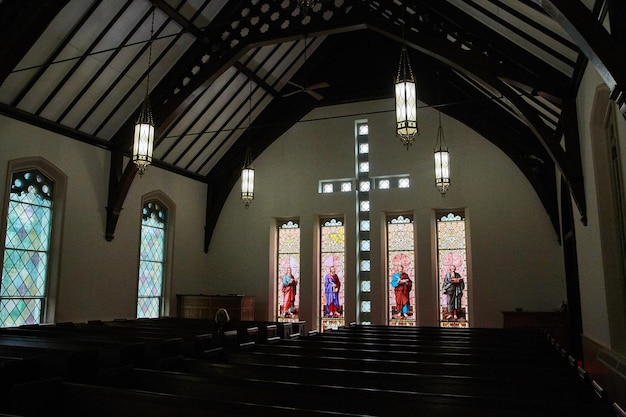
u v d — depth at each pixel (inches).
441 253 546.3
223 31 450.6
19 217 410.3
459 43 382.0
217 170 625.0
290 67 581.0
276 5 433.1
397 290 554.6
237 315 542.6
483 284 515.5
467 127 541.3
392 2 403.5
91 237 466.0
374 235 560.1
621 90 183.6
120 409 159.9
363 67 579.8
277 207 600.7
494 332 396.2
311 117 603.5
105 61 421.7
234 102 558.9
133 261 510.6
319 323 576.1
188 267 587.5
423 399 150.9
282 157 607.8
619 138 246.2
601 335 298.8
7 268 397.4
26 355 206.1
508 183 521.0
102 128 473.7
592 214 306.5
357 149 585.9
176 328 392.2
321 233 594.6
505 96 360.2
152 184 539.2
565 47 302.2
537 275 499.2
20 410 160.2
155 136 461.1
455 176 539.5
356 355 265.4
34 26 337.7
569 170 334.3
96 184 474.6
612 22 190.5
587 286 340.5
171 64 467.2
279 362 242.5
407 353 259.8
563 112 341.7
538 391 169.8
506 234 514.6
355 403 156.8
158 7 410.0
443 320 533.6
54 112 426.3
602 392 148.9
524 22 311.4
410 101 299.3
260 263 597.0
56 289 429.1
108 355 230.4
